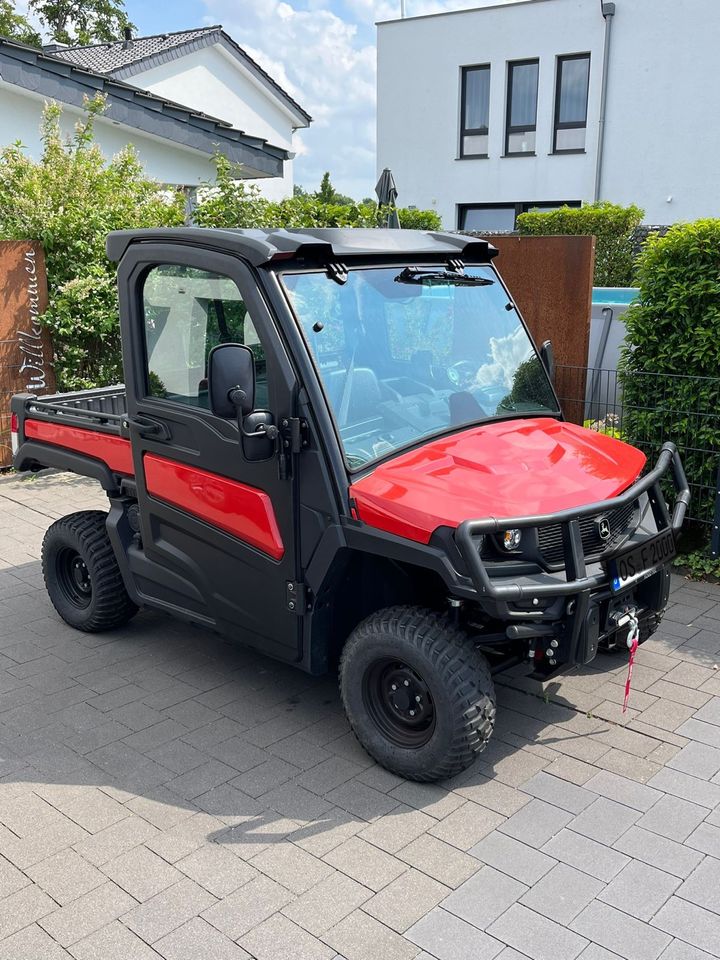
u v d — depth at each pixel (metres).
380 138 25.86
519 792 3.75
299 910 3.12
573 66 22.86
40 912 3.14
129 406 4.55
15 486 8.34
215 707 4.51
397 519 3.56
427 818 3.59
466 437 4.08
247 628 4.30
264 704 4.54
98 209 9.09
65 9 37.12
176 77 26.20
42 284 8.77
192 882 3.27
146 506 4.64
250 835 3.52
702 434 5.90
